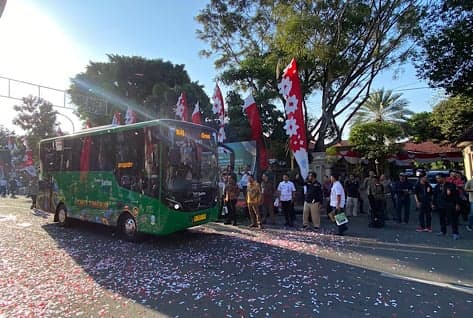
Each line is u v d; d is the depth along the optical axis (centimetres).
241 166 1662
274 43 1945
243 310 482
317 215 1184
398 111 3045
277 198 1359
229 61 2520
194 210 941
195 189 953
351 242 945
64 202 1233
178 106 2005
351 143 2230
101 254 831
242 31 2409
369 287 575
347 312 473
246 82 2267
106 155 1056
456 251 821
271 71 2038
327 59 1750
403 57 1836
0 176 4138
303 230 1155
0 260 770
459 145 1989
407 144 2823
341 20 1695
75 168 1186
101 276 650
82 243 969
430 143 2780
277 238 1010
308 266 707
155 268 704
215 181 1029
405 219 1305
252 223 1234
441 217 1027
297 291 558
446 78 1488
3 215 1622
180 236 1054
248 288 575
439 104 2178
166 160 895
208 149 1020
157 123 903
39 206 1380
